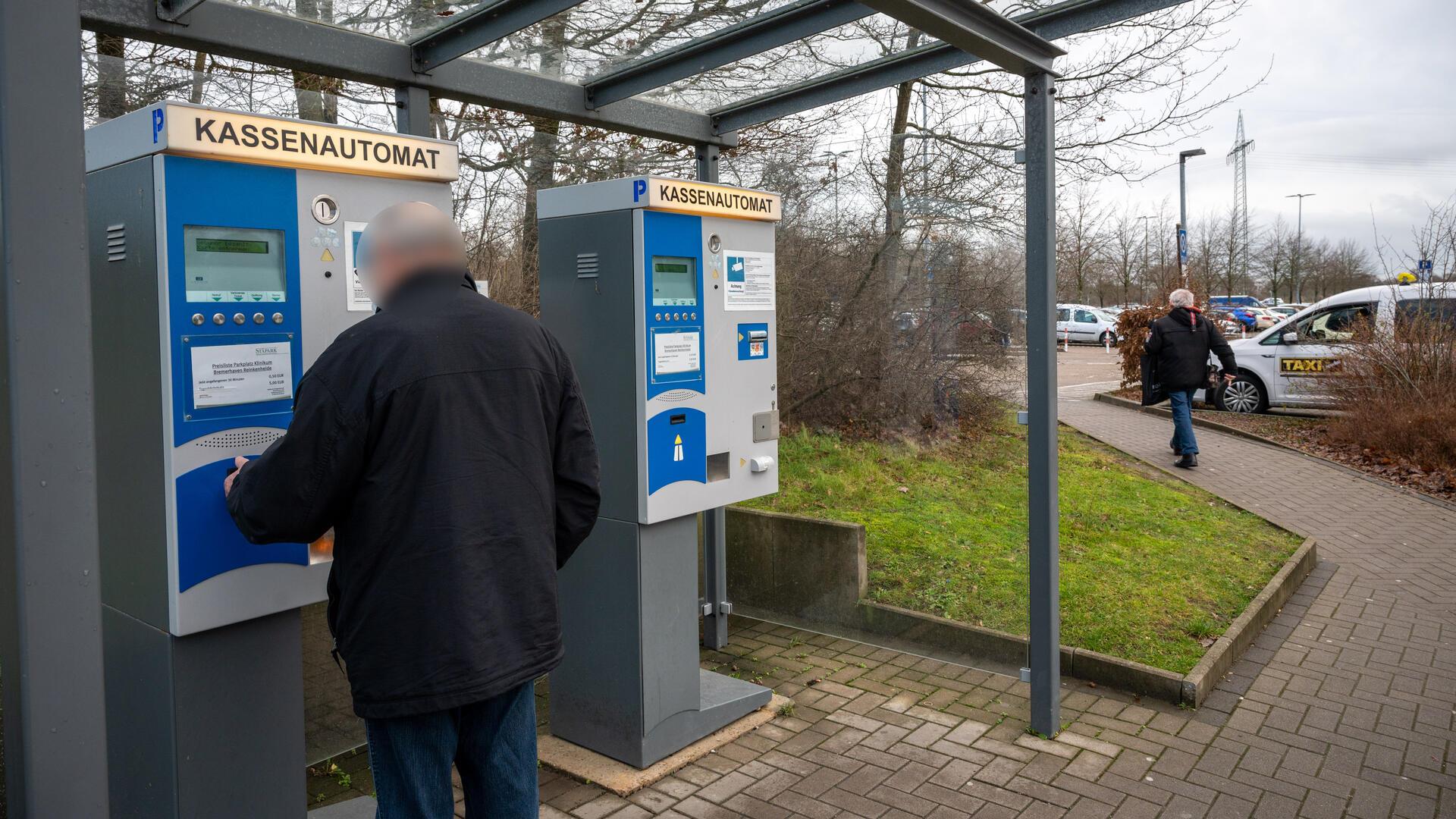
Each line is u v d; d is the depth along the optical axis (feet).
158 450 7.41
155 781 7.82
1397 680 14.51
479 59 12.36
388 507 6.34
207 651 7.68
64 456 4.89
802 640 16.22
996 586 14.23
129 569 7.88
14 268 4.67
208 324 7.44
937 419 14.90
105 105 11.42
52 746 4.90
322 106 12.55
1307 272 170.71
